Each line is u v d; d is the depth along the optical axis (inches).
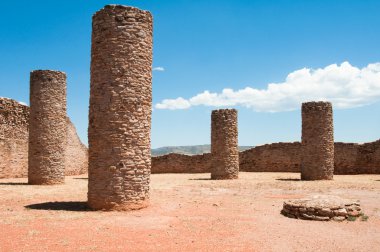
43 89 812.6
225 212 496.1
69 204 528.7
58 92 829.8
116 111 479.5
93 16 506.3
